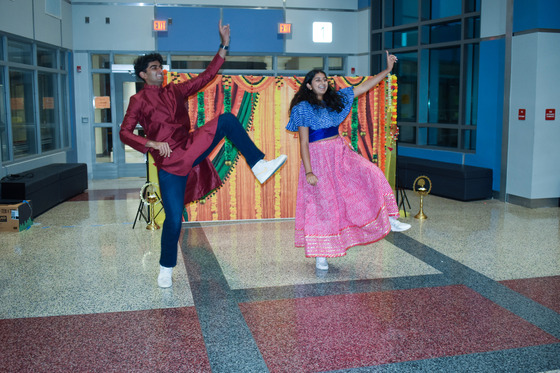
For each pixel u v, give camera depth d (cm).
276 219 621
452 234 551
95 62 999
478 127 792
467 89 841
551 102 690
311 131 391
